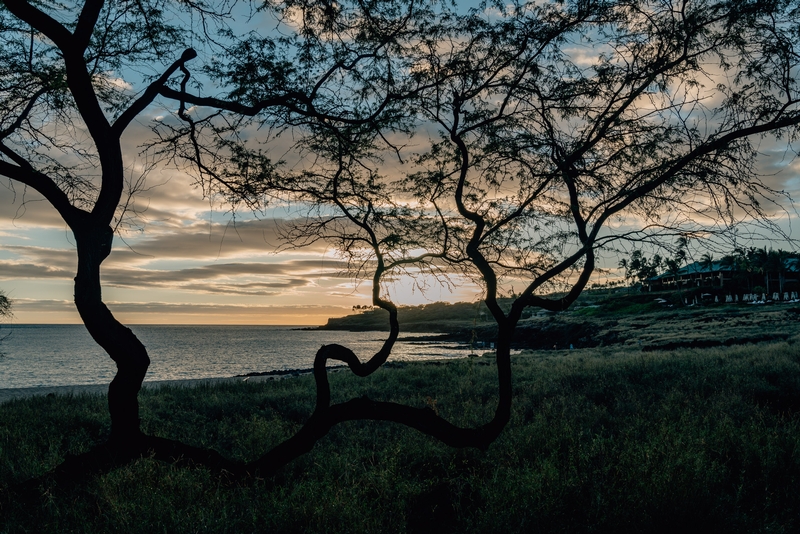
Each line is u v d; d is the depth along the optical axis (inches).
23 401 451.5
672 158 213.6
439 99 229.1
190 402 449.4
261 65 219.3
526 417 346.9
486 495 179.6
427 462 241.1
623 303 3213.6
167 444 204.7
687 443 227.8
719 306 2785.4
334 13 216.2
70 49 183.2
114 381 194.9
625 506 161.0
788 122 188.5
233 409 405.7
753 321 1812.3
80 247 186.1
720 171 203.5
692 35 203.3
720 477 189.6
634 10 210.8
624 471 190.1
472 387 478.3
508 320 222.2
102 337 187.0
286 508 163.3
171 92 208.4
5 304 384.2
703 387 402.9
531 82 221.3
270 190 231.5
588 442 254.7
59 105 235.8
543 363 768.9
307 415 379.9
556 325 3142.2
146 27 229.1
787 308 2237.9
